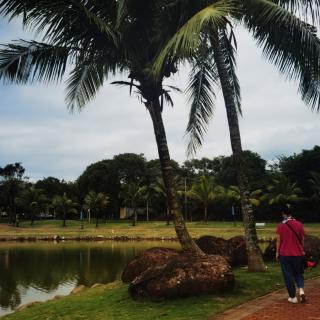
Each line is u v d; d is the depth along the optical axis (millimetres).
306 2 12766
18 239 63531
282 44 13062
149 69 12117
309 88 13188
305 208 66625
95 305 10828
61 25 11531
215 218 80312
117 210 101188
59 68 12203
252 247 14016
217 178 87188
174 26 12352
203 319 8531
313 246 16422
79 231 69562
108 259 34781
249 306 9391
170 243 50094
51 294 20953
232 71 16547
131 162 99938
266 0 12453
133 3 11945
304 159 67938
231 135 14539
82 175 101438
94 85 13516
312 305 9156
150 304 10062
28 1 10789
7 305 18547
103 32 11805
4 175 97812
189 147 16938
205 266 10609
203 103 16547
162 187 74438
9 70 12000
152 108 12867
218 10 10031
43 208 91250
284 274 9508
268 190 68188
